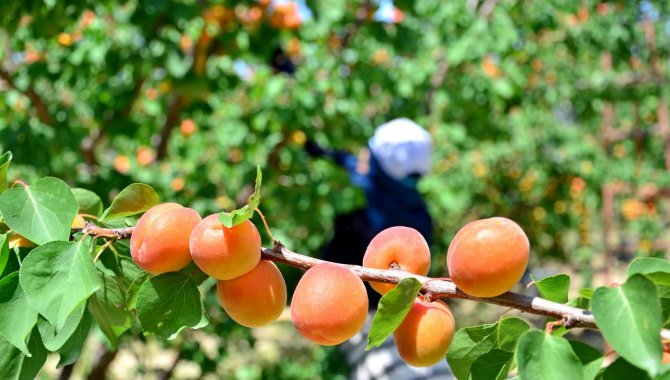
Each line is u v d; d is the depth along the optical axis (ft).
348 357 13.82
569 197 22.72
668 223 24.27
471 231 3.47
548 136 22.57
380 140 13.64
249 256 3.62
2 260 3.88
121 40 12.48
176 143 15.69
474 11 16.43
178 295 3.84
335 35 13.97
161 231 3.73
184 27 11.25
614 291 3.06
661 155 22.70
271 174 12.89
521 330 3.67
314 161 13.83
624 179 21.76
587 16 19.57
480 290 3.43
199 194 12.59
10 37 11.17
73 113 12.56
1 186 4.15
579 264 23.81
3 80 11.60
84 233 3.96
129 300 4.03
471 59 16.22
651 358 2.87
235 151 15.46
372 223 13.80
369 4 13.28
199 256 3.60
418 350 3.62
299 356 17.97
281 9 12.39
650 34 20.21
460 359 3.77
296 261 3.82
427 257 3.97
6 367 4.04
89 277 3.67
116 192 10.80
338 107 13.38
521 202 23.30
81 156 11.50
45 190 3.91
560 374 3.07
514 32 15.99
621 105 23.16
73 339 4.19
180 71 10.97
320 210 14.05
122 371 17.38
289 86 13.28
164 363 19.85
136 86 12.09
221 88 13.01
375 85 14.15
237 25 12.10
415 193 14.01
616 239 24.40
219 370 15.02
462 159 22.21
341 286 3.49
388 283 3.71
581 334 17.21
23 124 10.39
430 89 16.53
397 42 12.97
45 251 3.68
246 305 3.74
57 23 10.18
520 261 3.40
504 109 18.99
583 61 21.25
